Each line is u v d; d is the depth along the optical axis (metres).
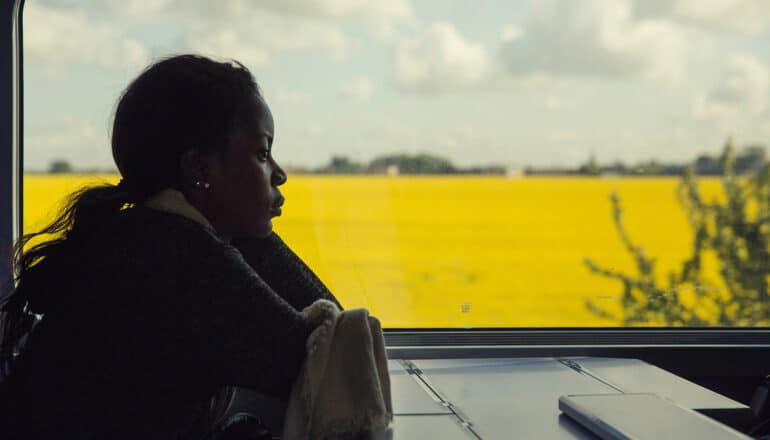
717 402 1.59
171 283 1.07
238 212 1.19
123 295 1.06
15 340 1.17
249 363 1.08
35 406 1.05
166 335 1.07
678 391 1.66
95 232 1.11
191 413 1.10
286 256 1.49
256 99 1.20
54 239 1.14
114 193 1.16
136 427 1.07
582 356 2.13
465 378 1.73
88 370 1.06
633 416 1.24
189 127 1.13
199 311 1.07
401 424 1.32
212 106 1.14
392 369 1.83
